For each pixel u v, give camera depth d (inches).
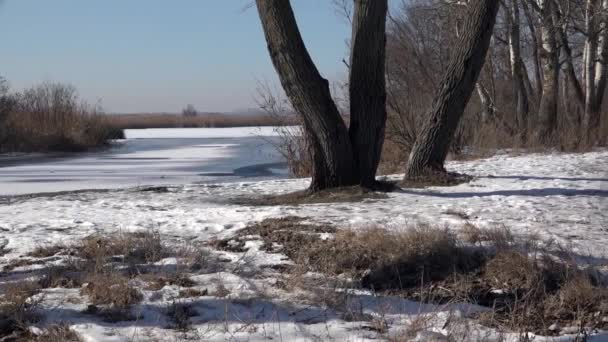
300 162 870.4
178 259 324.8
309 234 372.2
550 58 1067.3
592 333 229.3
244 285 284.2
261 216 449.4
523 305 252.8
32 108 1940.2
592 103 1111.6
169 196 627.2
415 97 903.1
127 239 363.9
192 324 242.1
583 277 269.7
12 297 265.3
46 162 1315.2
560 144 1016.2
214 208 515.8
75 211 532.7
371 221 408.5
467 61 609.3
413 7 989.8
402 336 222.7
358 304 261.1
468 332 223.9
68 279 298.7
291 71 538.9
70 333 233.3
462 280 281.1
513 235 341.7
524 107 1158.3
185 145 1898.4
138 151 1665.8
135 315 252.1
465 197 529.3
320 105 545.6
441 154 628.1
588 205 477.7
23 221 477.7
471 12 608.7
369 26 551.5
